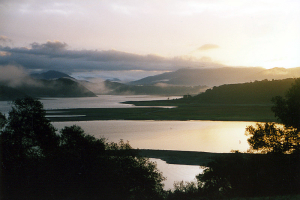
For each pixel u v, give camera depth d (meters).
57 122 120.25
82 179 24.36
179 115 147.12
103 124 112.75
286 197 21.11
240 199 22.30
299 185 24.97
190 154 56.97
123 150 28.72
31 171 24.55
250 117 134.75
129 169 26.59
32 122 28.72
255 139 29.98
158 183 28.38
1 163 25.28
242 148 63.91
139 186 26.22
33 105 29.91
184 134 86.31
